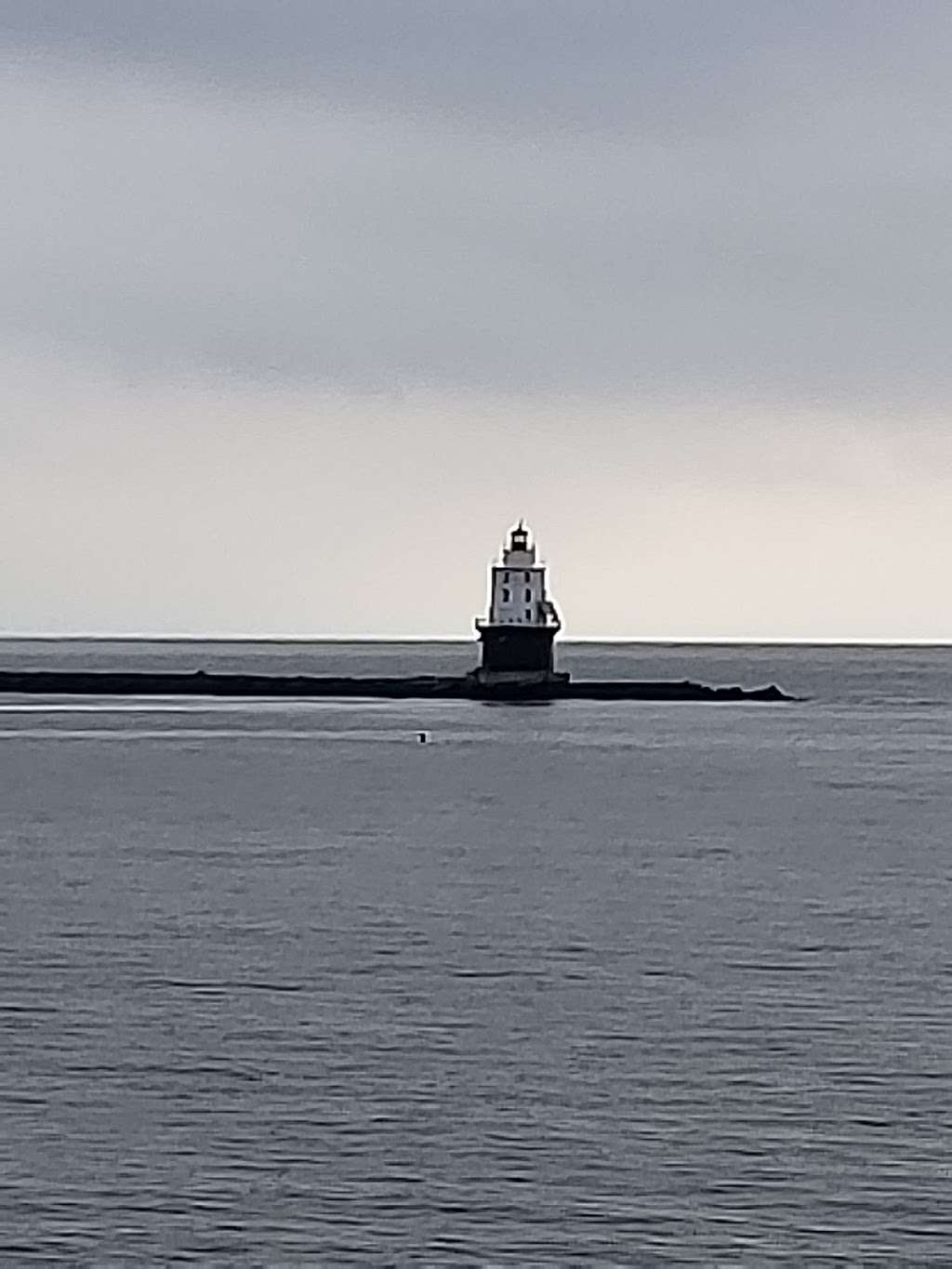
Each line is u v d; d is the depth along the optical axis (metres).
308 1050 46.94
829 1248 35.38
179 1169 38.66
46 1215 36.41
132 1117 41.69
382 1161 39.16
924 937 62.50
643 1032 48.94
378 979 55.00
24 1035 48.09
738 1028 49.38
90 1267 34.34
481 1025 49.41
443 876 76.31
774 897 71.31
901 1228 36.19
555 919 65.69
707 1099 43.19
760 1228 36.12
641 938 61.97
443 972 56.03
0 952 58.59
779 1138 40.62
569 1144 40.16
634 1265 34.62
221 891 71.50
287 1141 40.25
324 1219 36.41
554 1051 46.97
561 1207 37.00
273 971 56.06
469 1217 36.53
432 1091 43.56
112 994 52.75
